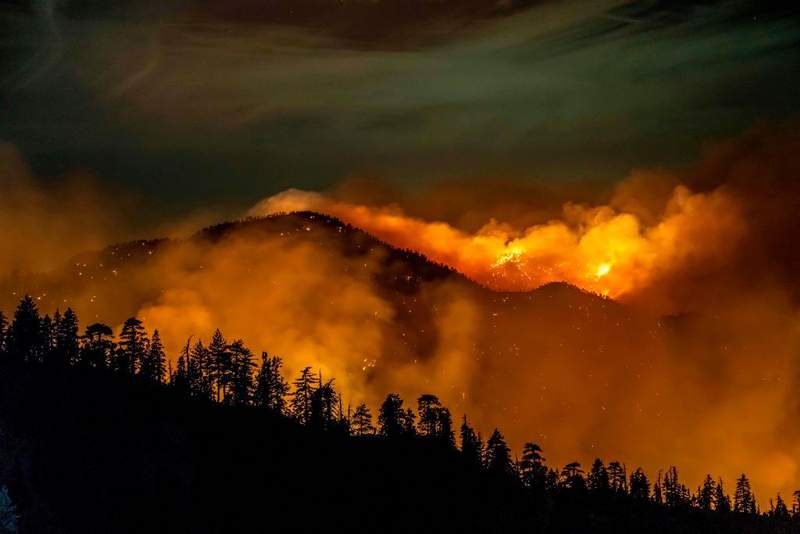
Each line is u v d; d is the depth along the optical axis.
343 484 192.12
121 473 177.00
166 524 167.75
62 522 161.12
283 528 174.25
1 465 169.12
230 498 178.62
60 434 182.38
